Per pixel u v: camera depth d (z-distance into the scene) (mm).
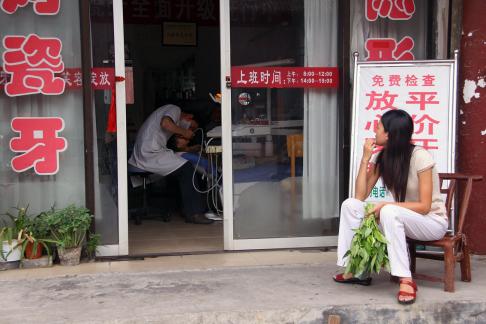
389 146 3352
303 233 4566
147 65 7352
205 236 4969
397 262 3223
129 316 3047
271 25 4383
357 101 3965
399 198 3420
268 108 4426
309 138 4516
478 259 4223
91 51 4117
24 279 3719
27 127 4109
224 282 3646
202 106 6988
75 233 4027
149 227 5363
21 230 3967
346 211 3420
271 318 3125
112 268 3998
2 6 4004
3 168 4109
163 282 3652
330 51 4473
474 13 4156
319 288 3516
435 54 4484
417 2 4504
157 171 5332
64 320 3004
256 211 4496
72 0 4082
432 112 3924
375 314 3195
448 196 3709
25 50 4055
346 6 4383
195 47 7086
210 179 5535
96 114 4180
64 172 4180
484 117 4184
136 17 6816
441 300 3262
